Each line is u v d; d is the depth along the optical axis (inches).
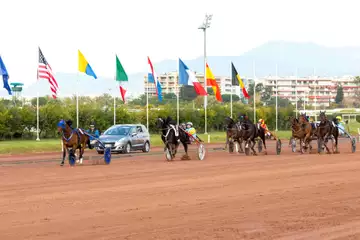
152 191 695.7
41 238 443.8
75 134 1050.1
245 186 744.3
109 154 1087.6
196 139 1192.2
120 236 450.3
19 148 1569.9
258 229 478.6
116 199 632.4
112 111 2284.7
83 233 461.4
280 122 3127.5
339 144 1941.4
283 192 690.2
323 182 788.0
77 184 765.9
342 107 7022.6
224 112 2824.8
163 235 454.0
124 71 1764.3
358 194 675.4
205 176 863.1
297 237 450.3
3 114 1982.0
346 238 448.1
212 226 489.4
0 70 1539.1
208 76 2081.7
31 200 625.9
